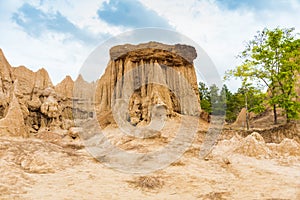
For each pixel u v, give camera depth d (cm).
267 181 899
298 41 2181
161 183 894
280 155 1362
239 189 830
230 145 1697
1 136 1520
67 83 3130
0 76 2238
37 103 2627
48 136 2017
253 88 2388
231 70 2447
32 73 2847
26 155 1109
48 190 772
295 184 845
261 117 3145
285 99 2108
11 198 675
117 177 952
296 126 1992
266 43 2302
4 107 2023
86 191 785
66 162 1100
